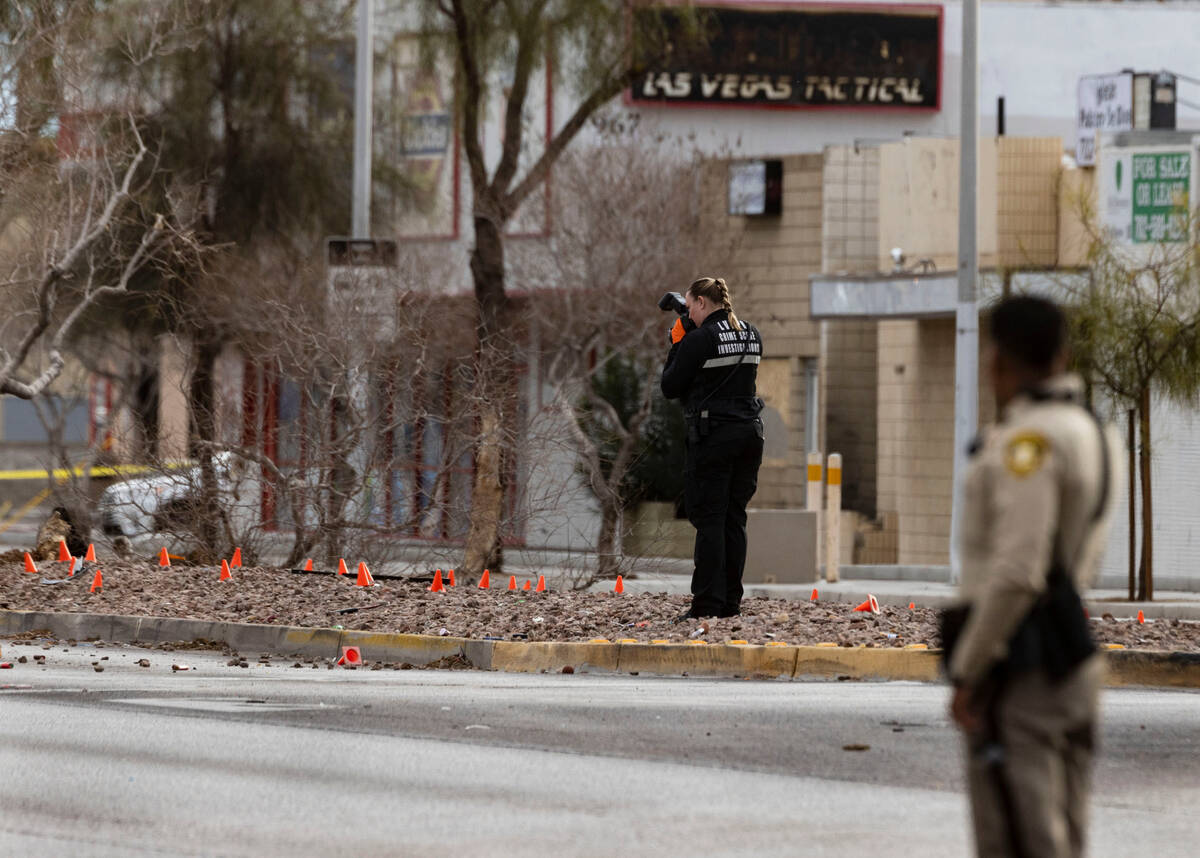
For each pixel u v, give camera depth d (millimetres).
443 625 44281
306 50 95000
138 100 83000
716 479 42281
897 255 91438
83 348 92875
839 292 89938
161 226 68250
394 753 27484
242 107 91250
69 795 24156
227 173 90938
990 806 14695
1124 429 67312
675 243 94250
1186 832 21922
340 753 27516
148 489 60594
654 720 30766
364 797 23938
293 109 94812
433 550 60125
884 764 26312
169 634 46562
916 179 93500
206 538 59781
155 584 52656
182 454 61281
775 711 31812
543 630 43094
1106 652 37438
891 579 83812
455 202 106938
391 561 60438
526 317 89188
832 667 38000
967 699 14578
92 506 63156
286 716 31594
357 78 83562
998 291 82000
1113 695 35094
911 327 93812
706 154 109000
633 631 42062
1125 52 121750
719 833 21594
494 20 85812
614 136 98750
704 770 25891
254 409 63656
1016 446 14227
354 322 60250
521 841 21203
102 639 47406
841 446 99938
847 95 118312
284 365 60812
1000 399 15109
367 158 83438
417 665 41812
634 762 26562
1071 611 14438
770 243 101750
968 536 14719
